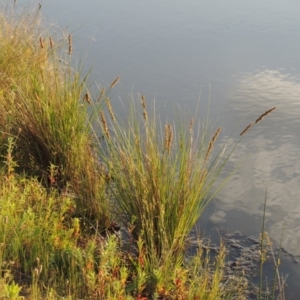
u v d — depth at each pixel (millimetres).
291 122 7531
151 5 16859
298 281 4383
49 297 3420
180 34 13180
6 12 7766
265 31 13641
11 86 6227
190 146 4520
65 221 4723
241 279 4309
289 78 9750
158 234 4266
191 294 3910
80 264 3789
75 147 5309
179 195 4289
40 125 5383
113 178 4828
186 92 8961
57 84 5730
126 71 10031
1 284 3283
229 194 5602
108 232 4684
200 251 4320
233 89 9117
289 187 5754
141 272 3920
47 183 5262
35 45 7148
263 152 6566
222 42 12500
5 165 5020
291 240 4895
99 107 6223
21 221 4004
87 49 11438
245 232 5012
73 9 15633
